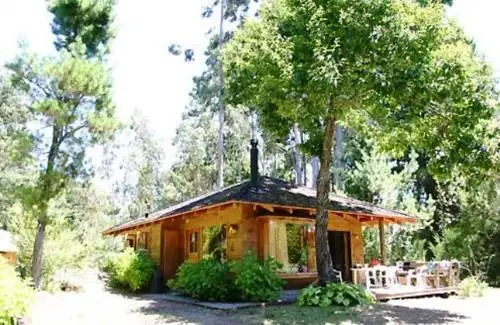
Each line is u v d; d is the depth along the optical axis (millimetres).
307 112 10453
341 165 25125
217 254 14281
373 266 14195
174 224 17125
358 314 9500
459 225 20234
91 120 15266
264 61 9914
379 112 10180
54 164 15523
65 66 14594
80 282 17750
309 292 10727
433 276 13719
